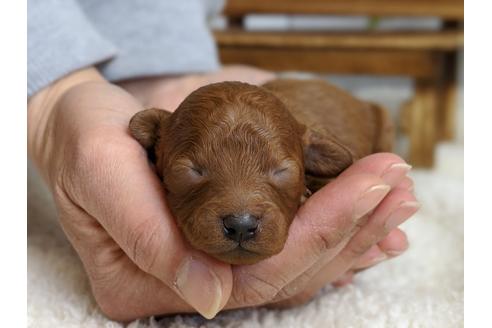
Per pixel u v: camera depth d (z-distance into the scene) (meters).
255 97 0.32
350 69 0.68
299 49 0.68
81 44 0.43
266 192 0.31
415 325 0.34
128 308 0.34
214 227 0.29
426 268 0.42
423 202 0.52
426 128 0.69
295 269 0.31
